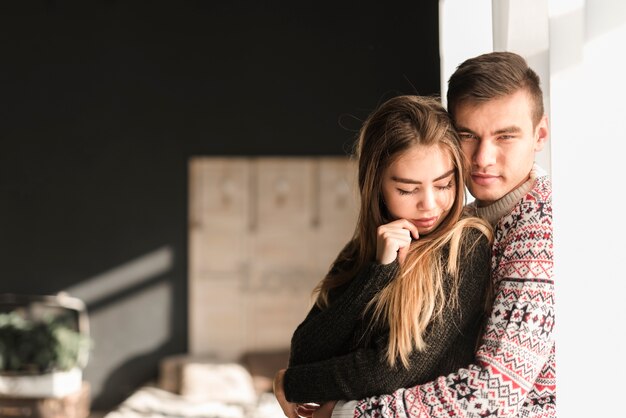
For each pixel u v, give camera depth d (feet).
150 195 20.02
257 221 20.03
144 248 20.01
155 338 19.93
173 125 20.08
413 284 4.26
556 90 3.99
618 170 3.79
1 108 20.02
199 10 20.06
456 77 4.42
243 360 19.90
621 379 3.76
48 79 20.03
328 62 20.04
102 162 20.04
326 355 4.65
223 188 19.99
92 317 19.88
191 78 20.08
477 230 4.36
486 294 4.40
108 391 19.79
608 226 3.81
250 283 20.02
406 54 19.97
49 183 20.01
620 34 3.80
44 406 17.26
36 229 20.01
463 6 6.95
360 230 4.83
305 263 20.07
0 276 19.89
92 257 19.99
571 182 3.93
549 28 4.00
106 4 20.07
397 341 4.26
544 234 4.20
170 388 17.72
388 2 20.01
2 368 17.42
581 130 3.90
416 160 4.32
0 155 20.02
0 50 20.02
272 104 20.08
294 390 4.60
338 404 4.38
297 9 20.08
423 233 4.58
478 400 4.04
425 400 4.14
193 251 19.97
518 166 4.31
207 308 19.95
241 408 15.85
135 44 20.06
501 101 4.26
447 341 4.30
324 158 20.07
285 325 20.07
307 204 20.08
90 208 20.01
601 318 3.82
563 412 3.92
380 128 4.50
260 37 20.10
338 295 5.01
